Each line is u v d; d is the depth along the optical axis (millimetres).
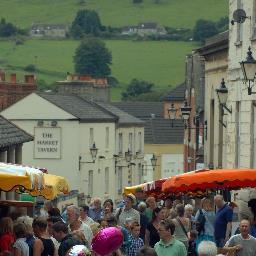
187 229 43562
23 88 108438
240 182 41812
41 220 35094
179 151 144250
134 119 117688
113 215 41938
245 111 62938
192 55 93625
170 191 43219
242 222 35719
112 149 108562
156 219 41781
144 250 26688
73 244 29266
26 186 34406
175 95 153125
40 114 100875
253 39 60750
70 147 100875
